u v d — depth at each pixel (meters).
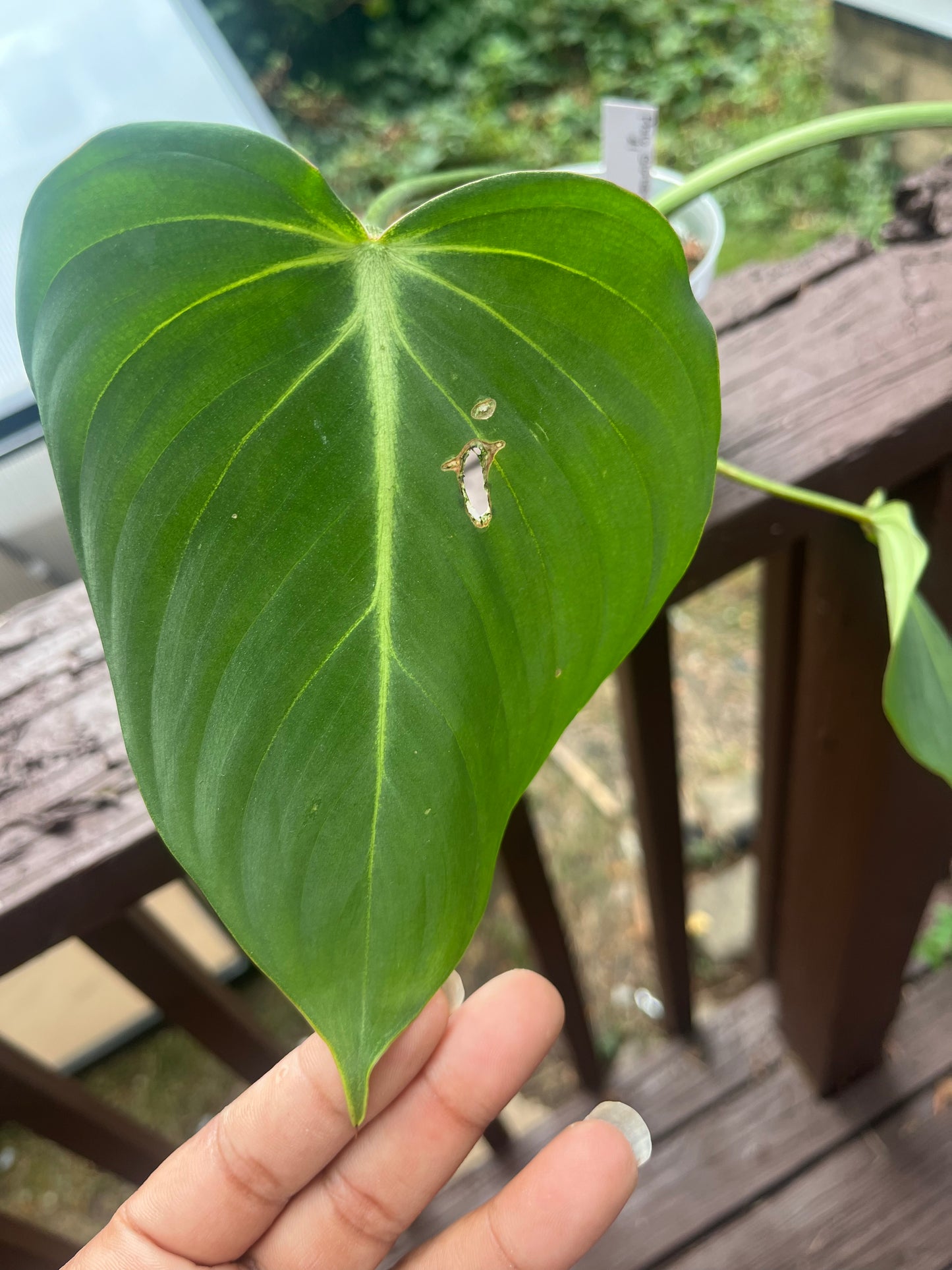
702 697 0.94
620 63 1.60
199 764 0.17
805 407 0.28
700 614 1.02
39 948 0.24
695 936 0.77
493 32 1.64
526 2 1.62
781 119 1.42
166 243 0.16
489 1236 0.28
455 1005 0.27
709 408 0.18
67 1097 0.36
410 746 0.18
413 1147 0.27
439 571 0.18
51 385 0.16
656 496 0.18
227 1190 0.26
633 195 0.16
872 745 0.37
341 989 0.17
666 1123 0.59
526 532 0.18
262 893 0.17
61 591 0.28
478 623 0.18
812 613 0.36
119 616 0.16
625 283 0.17
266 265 0.16
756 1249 0.55
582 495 0.18
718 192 1.29
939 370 0.28
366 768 0.18
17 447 0.34
